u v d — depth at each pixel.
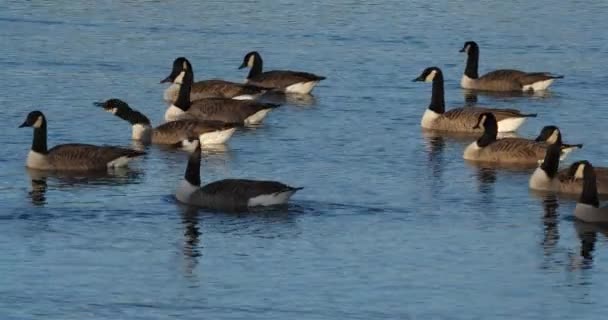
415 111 45.00
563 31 61.78
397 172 35.56
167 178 34.16
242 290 25.36
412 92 48.34
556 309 24.59
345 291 25.44
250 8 66.75
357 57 54.97
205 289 25.39
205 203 31.00
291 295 25.12
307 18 64.00
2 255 27.27
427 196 32.75
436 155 38.00
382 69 52.59
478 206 31.86
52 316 23.80
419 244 28.56
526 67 53.94
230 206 30.83
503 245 28.59
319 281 25.98
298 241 28.52
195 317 23.83
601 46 58.34
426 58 55.19
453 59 55.22
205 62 53.78
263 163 36.41
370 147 38.97
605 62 54.91
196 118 41.88
